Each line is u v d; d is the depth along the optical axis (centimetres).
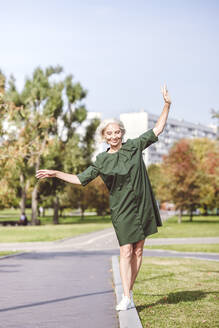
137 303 623
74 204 6862
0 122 1603
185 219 6956
